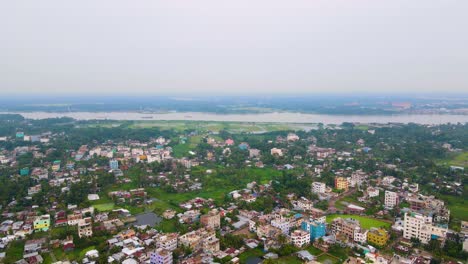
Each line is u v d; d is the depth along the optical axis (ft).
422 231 628.28
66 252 580.30
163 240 583.99
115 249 577.43
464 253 557.33
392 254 576.20
